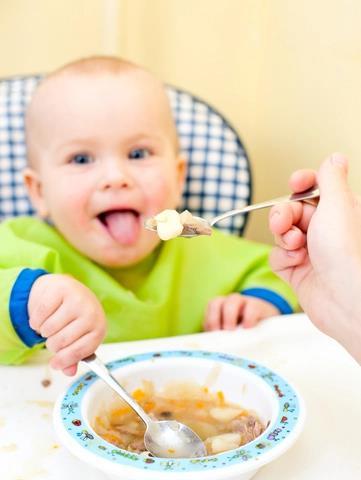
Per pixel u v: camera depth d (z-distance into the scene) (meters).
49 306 0.64
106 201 0.96
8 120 1.17
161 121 1.02
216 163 1.19
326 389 0.66
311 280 0.63
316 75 1.10
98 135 0.97
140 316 1.01
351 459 0.52
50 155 1.00
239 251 1.14
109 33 1.44
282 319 0.87
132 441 0.54
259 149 1.38
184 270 1.10
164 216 0.61
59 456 0.52
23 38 1.46
